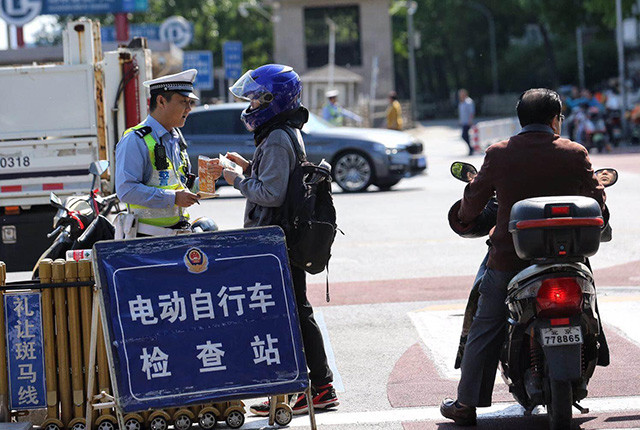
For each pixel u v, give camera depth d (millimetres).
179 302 5660
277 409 6395
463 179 6145
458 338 8469
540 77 89562
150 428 6160
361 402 6867
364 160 21719
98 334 6082
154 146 6453
